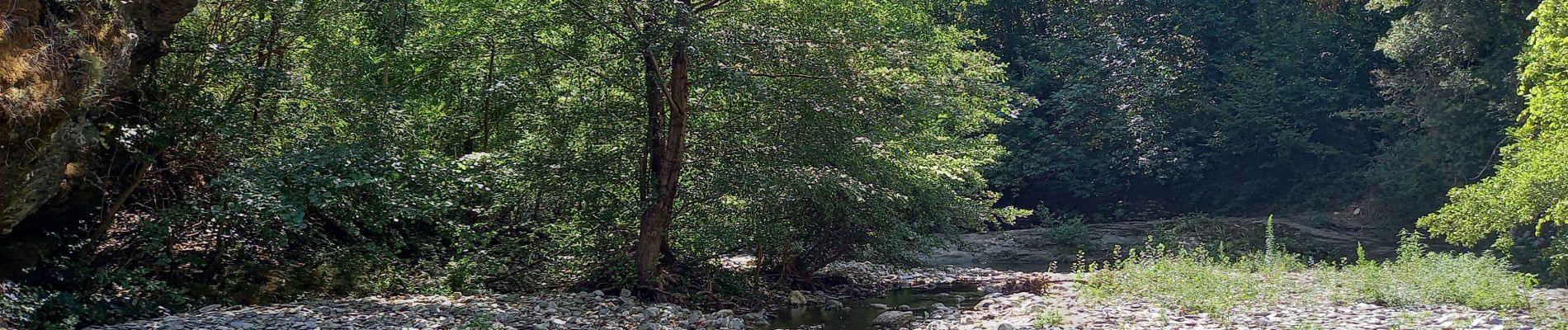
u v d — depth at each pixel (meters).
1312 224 34.31
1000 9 41.41
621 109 16.50
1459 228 17.44
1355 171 37.34
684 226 17.00
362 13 15.48
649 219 16.11
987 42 41.44
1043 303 14.73
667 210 16.27
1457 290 13.55
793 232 17.55
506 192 15.92
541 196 16.77
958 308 15.99
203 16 14.30
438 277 15.77
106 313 11.58
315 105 14.76
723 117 17.19
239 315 12.08
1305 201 38.50
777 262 18.80
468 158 14.69
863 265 22.09
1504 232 17.03
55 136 10.79
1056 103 40.00
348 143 14.02
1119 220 40.56
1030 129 40.44
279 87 14.20
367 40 15.93
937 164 18.45
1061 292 17.20
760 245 17.25
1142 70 38.31
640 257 16.12
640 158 16.56
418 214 13.46
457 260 15.95
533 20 15.83
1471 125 29.39
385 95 15.09
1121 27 39.97
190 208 13.08
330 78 15.12
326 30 15.27
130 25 11.93
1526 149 18.02
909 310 15.83
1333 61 38.31
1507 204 16.50
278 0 14.26
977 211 19.38
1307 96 37.69
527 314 13.45
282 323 11.69
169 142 13.87
